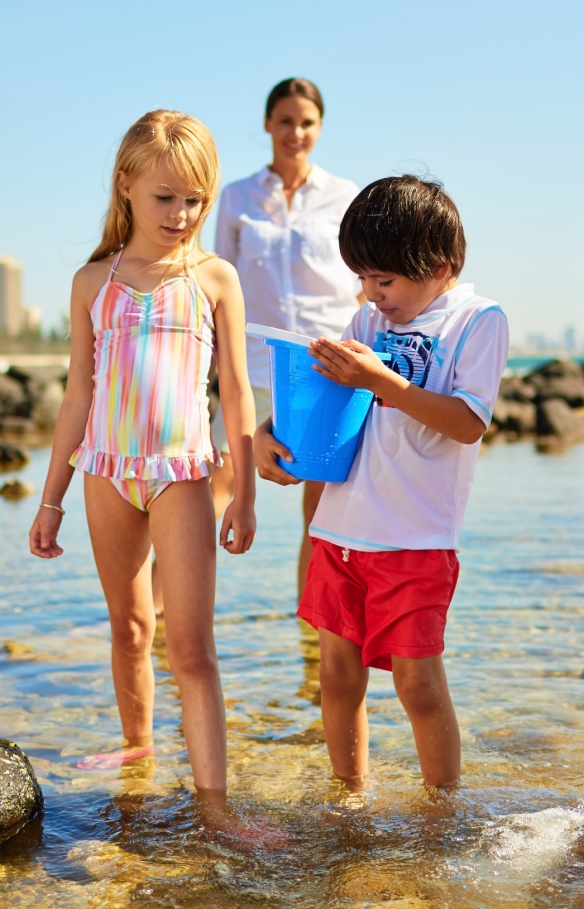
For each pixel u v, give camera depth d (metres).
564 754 2.78
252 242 4.86
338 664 2.62
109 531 2.75
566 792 2.53
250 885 2.08
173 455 2.66
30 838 2.34
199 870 2.16
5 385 19.14
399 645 2.47
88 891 2.07
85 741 2.96
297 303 4.85
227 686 3.45
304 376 2.53
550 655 3.71
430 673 2.49
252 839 2.30
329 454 2.58
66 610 4.42
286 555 5.62
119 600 2.84
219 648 3.89
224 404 2.83
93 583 4.93
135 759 2.82
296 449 2.59
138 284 2.73
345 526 2.58
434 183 2.62
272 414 2.65
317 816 2.42
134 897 2.04
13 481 8.39
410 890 2.04
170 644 2.63
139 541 2.79
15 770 2.44
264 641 3.98
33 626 4.16
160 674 3.63
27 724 3.09
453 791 2.53
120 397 2.68
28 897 2.04
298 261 4.84
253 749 2.90
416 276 2.52
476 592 4.64
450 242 2.55
